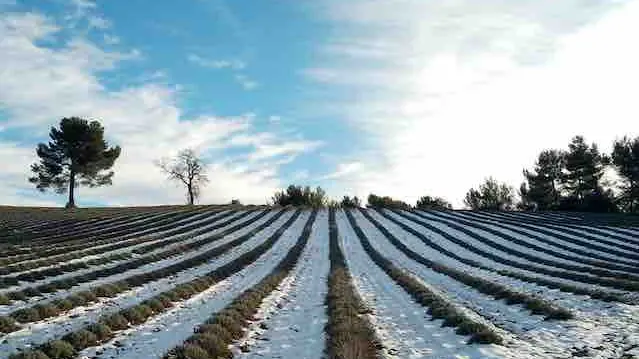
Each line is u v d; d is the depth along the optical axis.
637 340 13.12
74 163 76.44
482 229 57.88
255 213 72.25
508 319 16.28
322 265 33.50
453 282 25.72
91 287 21.58
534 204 98.31
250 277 27.52
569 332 14.21
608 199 82.50
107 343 12.95
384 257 37.97
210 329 13.59
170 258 33.88
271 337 14.19
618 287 23.00
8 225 53.94
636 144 84.06
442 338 13.71
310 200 94.56
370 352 11.99
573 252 42.62
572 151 91.62
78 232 48.28
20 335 13.48
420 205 104.06
